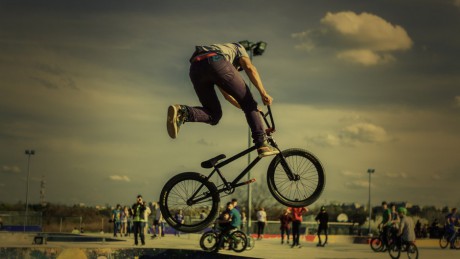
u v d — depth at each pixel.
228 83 5.72
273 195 6.33
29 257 11.68
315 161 6.36
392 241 18.44
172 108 5.81
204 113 6.02
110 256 12.15
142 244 20.67
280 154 6.30
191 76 5.86
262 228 30.78
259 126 5.93
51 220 39.56
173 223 6.31
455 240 27.22
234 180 6.24
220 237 18.62
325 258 16.59
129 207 31.09
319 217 24.94
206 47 5.76
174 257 12.78
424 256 19.89
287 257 16.39
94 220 40.03
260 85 5.85
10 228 38.97
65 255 10.62
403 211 18.27
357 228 37.81
